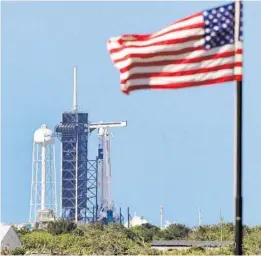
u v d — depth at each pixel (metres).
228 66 93.00
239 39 92.12
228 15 93.00
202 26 93.88
